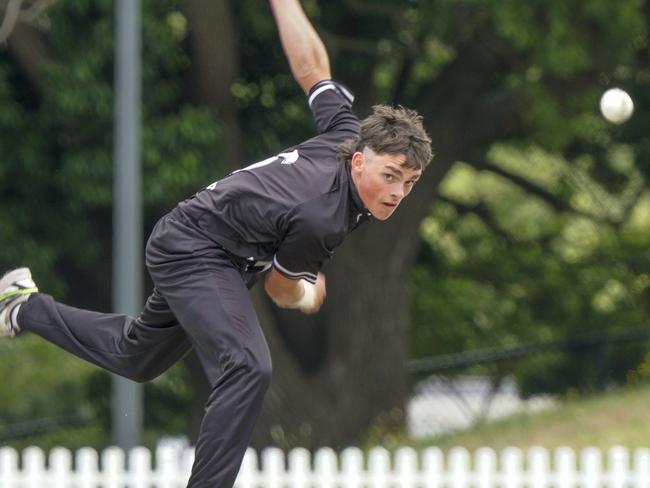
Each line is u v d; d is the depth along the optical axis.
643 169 70.06
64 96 47.47
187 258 16.11
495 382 72.69
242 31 53.38
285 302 17.64
